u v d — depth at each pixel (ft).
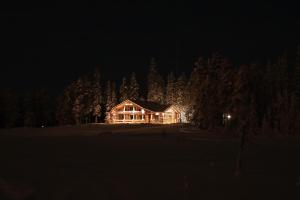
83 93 405.39
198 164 121.90
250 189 88.02
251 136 160.86
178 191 84.99
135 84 449.06
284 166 120.47
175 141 189.57
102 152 149.28
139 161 127.54
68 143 180.04
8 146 168.86
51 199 77.15
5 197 78.28
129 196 80.18
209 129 255.70
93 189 85.30
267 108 233.96
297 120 254.47
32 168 111.55
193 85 302.25
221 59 274.36
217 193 84.28
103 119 438.81
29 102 385.29
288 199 81.35
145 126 326.85
